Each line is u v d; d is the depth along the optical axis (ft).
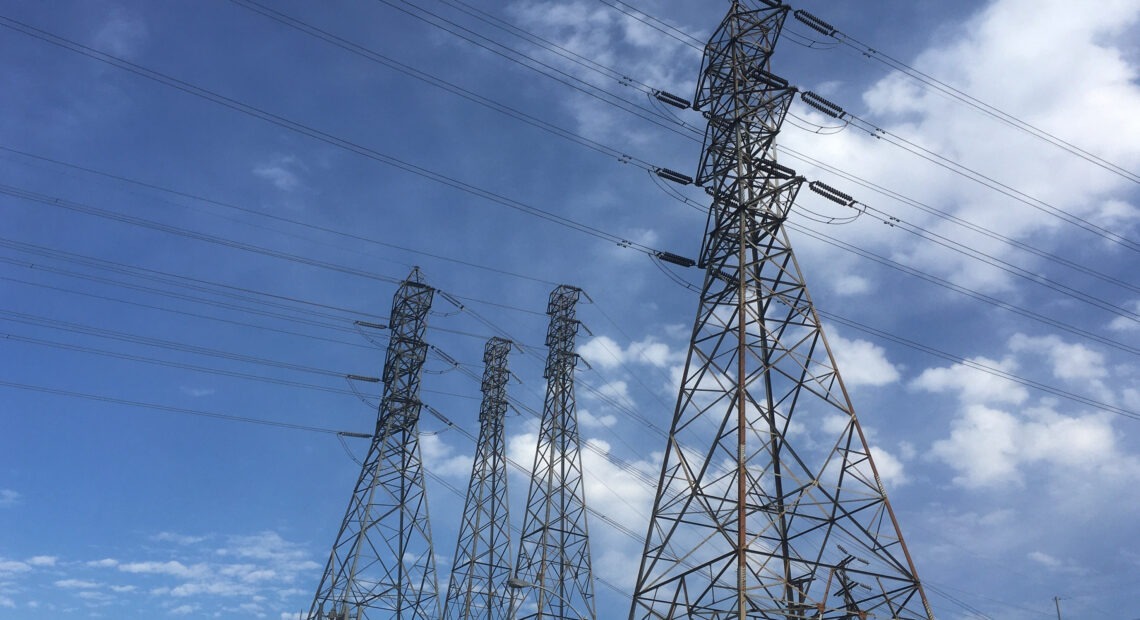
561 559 270.87
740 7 190.39
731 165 178.91
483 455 311.06
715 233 173.68
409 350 278.05
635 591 144.15
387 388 275.39
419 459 265.95
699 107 190.08
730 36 187.11
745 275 164.04
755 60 188.24
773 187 176.14
